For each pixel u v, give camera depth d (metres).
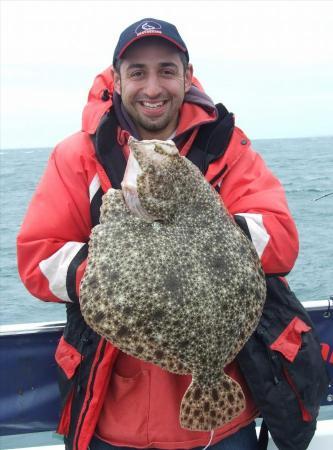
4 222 16.72
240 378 2.47
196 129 2.49
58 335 2.84
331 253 8.85
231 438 2.51
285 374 2.41
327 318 3.01
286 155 53.50
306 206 12.70
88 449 2.51
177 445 2.38
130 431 2.39
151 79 2.43
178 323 1.94
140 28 2.41
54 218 2.36
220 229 2.10
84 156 2.45
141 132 2.59
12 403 2.84
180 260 1.98
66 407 2.44
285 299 2.48
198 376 2.03
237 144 2.49
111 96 2.62
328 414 4.03
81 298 1.99
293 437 2.45
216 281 1.99
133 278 1.94
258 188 2.45
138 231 2.03
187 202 2.08
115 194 2.11
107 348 2.30
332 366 3.04
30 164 74.12
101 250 2.02
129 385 2.40
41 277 2.27
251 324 2.11
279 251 2.30
